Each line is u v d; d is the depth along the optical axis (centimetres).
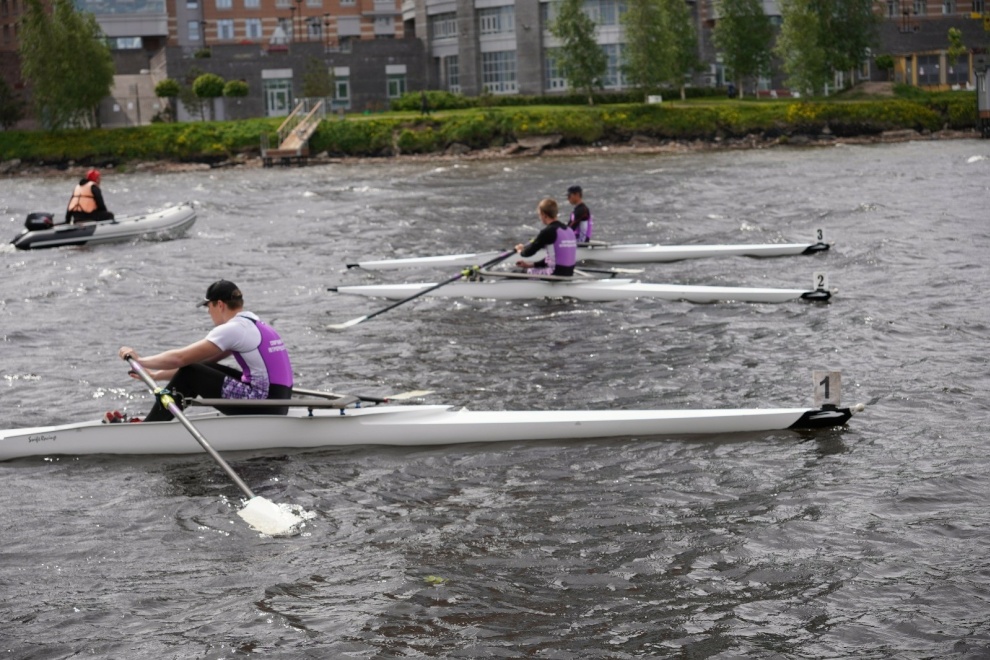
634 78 7975
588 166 5656
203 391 1105
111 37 9656
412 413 1148
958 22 9369
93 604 800
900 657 705
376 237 2888
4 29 9588
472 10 9069
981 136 7012
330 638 745
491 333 1656
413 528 922
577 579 821
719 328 1641
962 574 806
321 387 1367
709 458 1070
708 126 7406
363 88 9319
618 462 1068
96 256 2608
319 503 984
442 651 726
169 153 7288
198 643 743
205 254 2620
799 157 5697
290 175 5928
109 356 1579
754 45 8275
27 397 1359
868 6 8162
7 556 882
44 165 7312
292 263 2453
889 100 7606
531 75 8900
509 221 3203
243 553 882
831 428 1145
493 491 1003
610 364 1449
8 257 2631
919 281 1947
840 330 1591
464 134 7275
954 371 1345
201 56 8788
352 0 10131
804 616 759
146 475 1065
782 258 2273
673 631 744
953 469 1011
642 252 2292
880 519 907
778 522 909
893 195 3416
